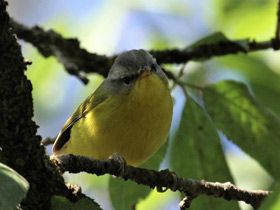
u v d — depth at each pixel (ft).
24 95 21.58
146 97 32.73
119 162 25.70
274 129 32.07
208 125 32.55
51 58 45.78
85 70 41.73
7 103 21.33
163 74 35.37
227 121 32.48
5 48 20.93
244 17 45.37
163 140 33.86
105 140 33.37
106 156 34.17
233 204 32.32
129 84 33.81
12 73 21.16
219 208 32.48
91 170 24.48
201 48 36.99
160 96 33.09
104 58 41.81
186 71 44.01
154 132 33.19
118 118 32.96
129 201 33.14
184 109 32.76
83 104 36.32
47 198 22.25
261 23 44.80
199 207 32.58
